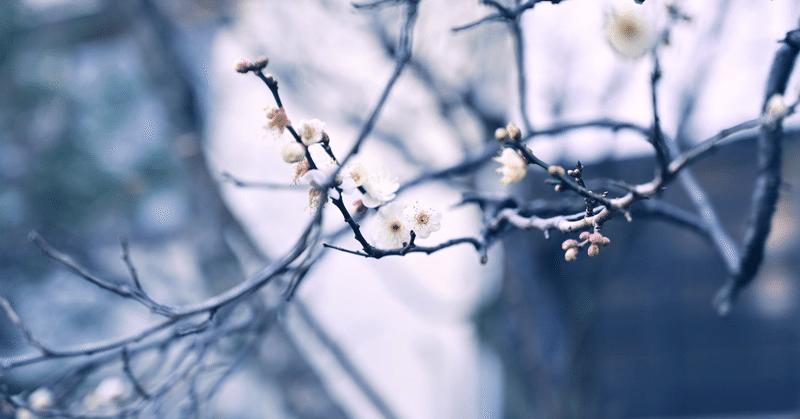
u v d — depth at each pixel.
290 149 1.33
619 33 1.60
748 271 2.34
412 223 1.45
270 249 5.52
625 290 6.50
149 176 5.62
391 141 4.95
